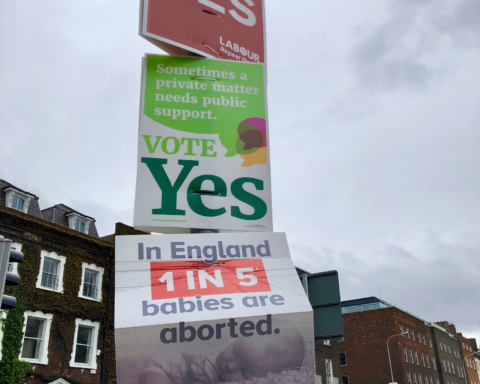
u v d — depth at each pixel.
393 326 47.22
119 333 4.48
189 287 5.09
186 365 4.47
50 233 20.64
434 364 54.06
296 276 5.48
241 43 7.70
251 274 5.39
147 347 4.47
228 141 6.73
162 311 4.73
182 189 6.28
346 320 50.84
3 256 4.63
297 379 4.63
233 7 7.85
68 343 19.92
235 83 7.17
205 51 7.27
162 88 6.82
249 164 6.66
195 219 6.15
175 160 6.42
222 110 6.92
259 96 7.19
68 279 20.75
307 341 4.84
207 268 5.38
